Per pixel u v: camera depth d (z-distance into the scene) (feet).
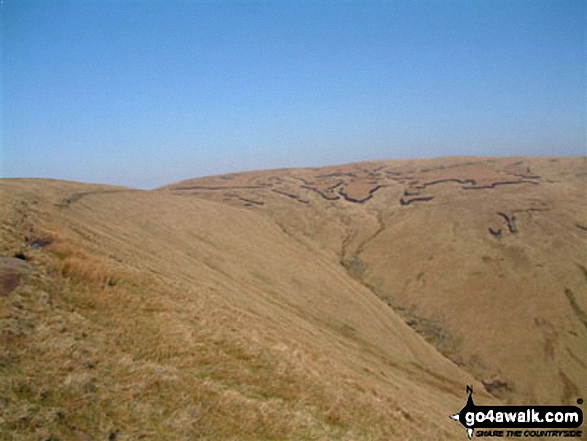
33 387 27.22
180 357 40.29
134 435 26.91
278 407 37.17
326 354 74.64
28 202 105.40
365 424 41.14
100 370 32.40
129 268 65.57
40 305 38.50
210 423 31.01
